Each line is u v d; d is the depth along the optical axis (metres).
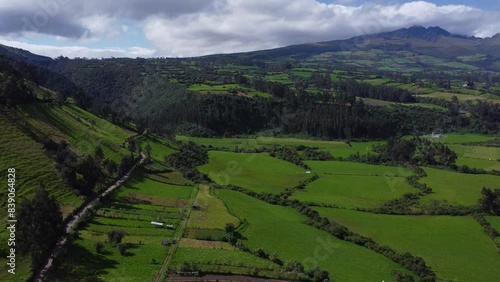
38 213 71.19
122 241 80.31
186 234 87.69
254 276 71.50
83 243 76.44
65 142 120.06
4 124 116.00
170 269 70.94
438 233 99.38
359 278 75.75
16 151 105.44
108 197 101.88
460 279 77.62
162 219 94.06
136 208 99.06
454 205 117.69
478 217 108.75
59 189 96.62
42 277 64.00
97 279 65.94
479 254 88.56
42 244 69.25
